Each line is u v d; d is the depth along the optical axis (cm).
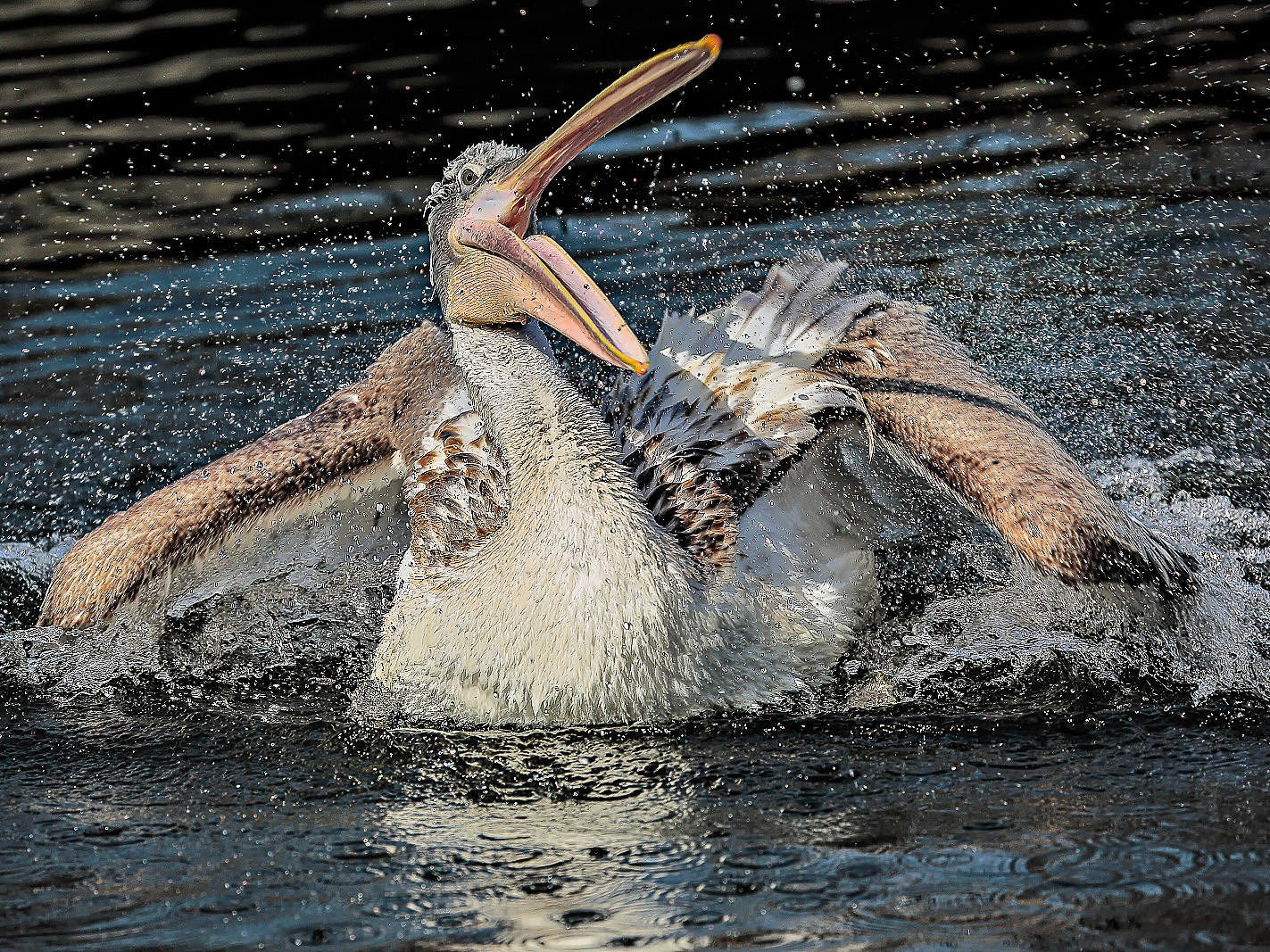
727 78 1961
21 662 1031
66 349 1455
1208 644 952
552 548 857
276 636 1070
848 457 1027
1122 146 1742
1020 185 1667
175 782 845
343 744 884
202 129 1906
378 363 1170
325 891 697
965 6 2127
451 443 1028
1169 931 615
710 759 831
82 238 1670
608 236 1600
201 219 1700
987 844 712
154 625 1062
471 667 891
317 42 2158
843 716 885
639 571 849
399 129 1866
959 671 937
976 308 1417
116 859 744
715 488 951
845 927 634
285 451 1105
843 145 1781
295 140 1867
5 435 1315
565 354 1396
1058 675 930
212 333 1470
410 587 969
